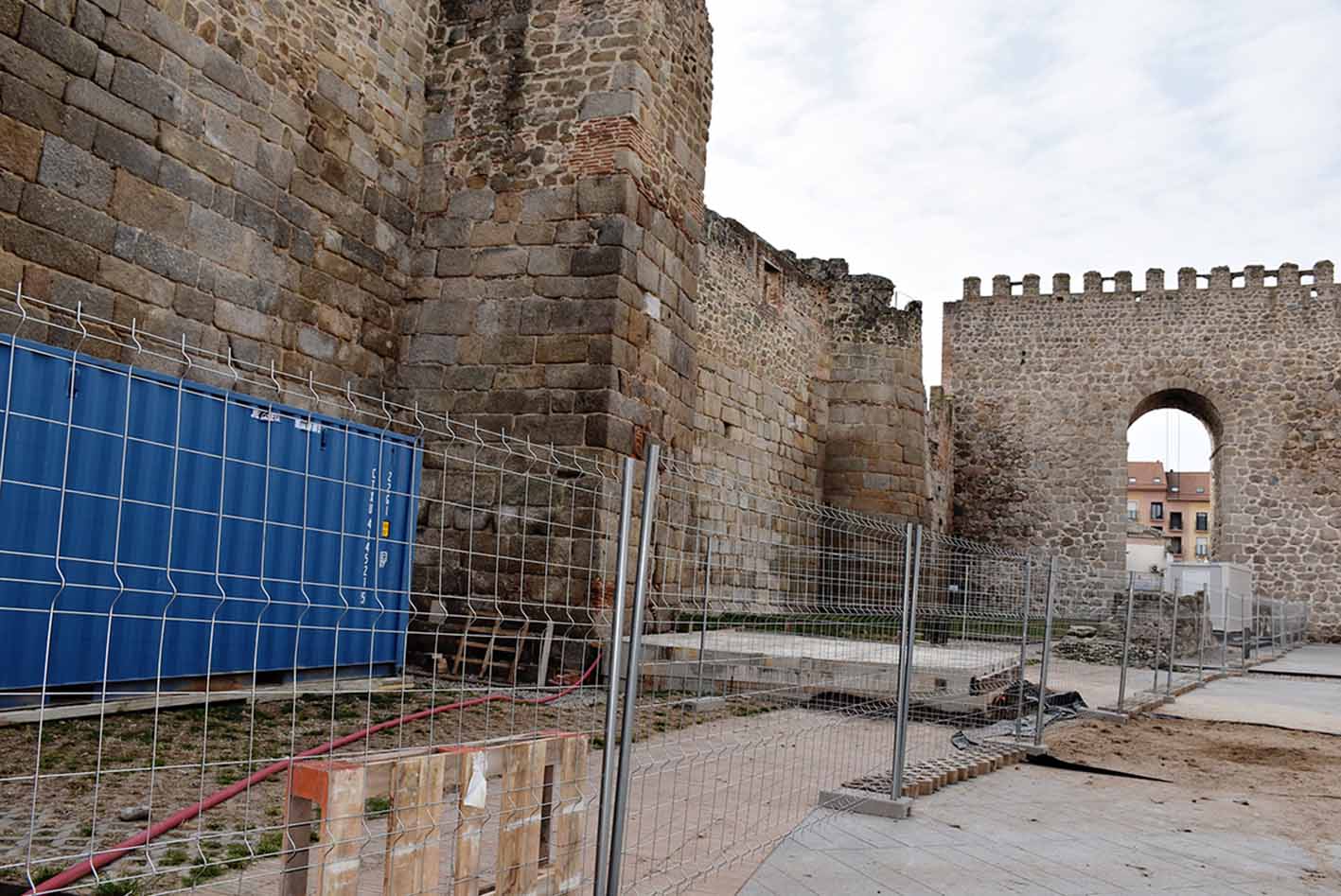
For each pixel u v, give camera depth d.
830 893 4.71
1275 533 30.11
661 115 12.41
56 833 4.68
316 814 4.77
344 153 11.21
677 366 12.66
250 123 10.05
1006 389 32.69
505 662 10.45
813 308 22.89
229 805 5.38
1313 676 18.77
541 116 12.02
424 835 3.29
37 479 6.61
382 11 11.81
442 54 12.57
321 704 7.91
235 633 7.75
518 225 11.88
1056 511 31.72
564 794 3.96
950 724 10.22
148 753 6.20
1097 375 31.94
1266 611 26.28
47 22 8.21
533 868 3.74
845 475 22.94
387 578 8.82
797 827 5.82
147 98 9.01
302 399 10.53
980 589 10.91
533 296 11.66
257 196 10.11
